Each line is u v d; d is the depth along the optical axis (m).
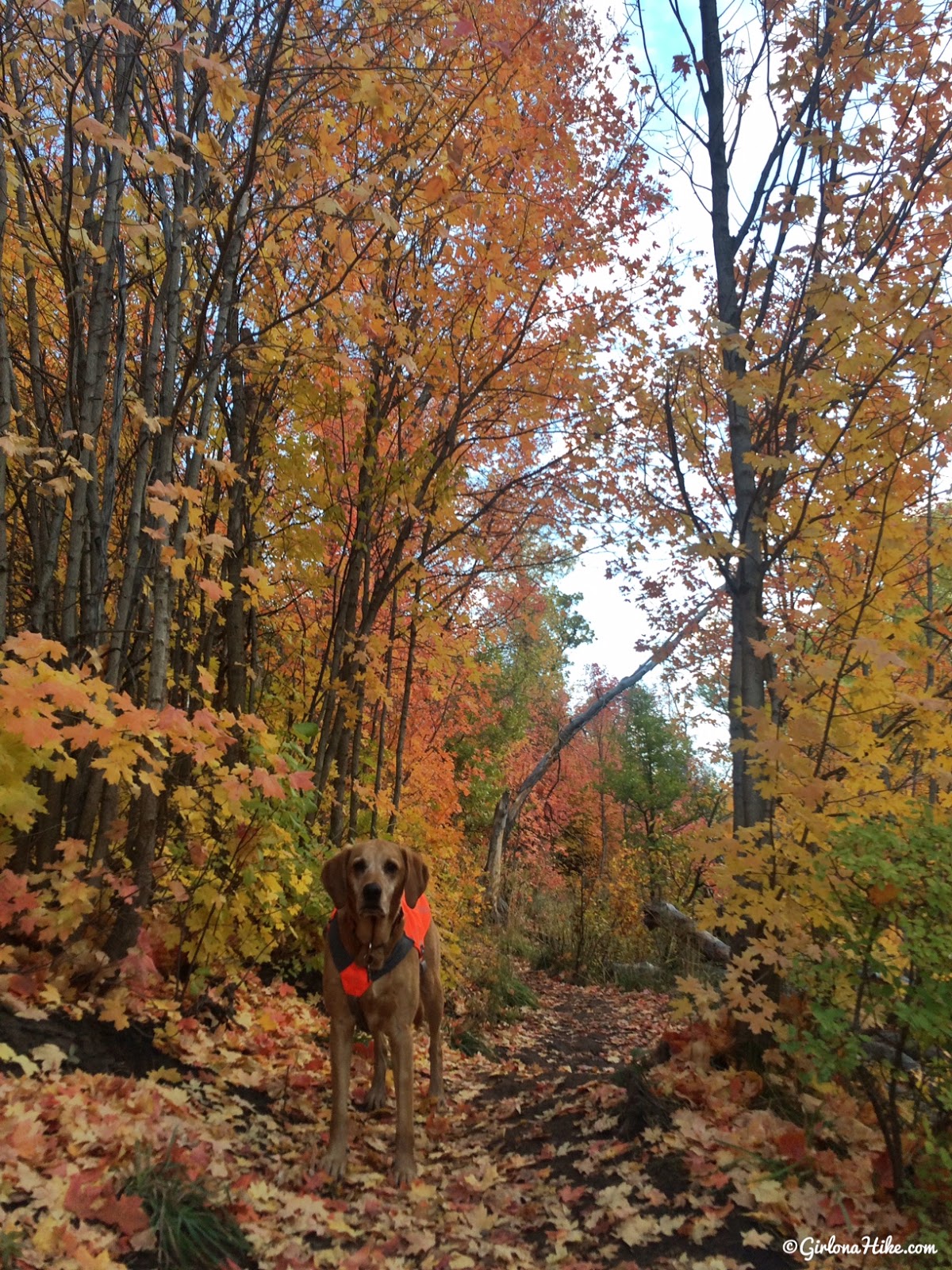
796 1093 3.84
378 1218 3.38
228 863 4.52
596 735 22.89
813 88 4.75
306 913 5.66
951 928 3.00
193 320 5.39
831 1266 2.71
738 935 4.70
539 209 6.30
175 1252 2.54
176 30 4.15
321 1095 4.52
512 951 11.68
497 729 20.08
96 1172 2.72
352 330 4.52
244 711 6.22
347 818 6.97
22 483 4.84
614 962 11.48
